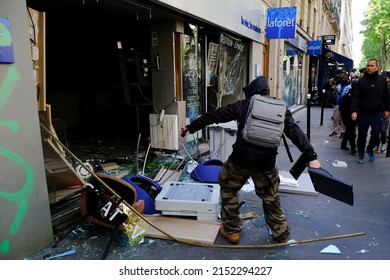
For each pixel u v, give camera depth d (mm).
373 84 5660
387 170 5559
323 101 11172
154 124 5988
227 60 8234
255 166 2768
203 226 3309
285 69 14539
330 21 32938
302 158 2842
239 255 2902
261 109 2664
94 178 3180
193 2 5449
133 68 6039
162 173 4832
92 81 8359
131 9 5031
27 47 2660
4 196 2551
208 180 4496
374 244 3104
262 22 10047
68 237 3146
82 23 6277
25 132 2676
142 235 3057
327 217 3703
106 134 7805
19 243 2705
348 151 7094
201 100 7105
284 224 3010
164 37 5777
